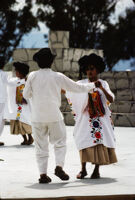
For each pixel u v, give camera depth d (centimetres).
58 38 1975
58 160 654
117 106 1734
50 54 660
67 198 549
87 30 3089
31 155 952
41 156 660
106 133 690
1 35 3095
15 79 1109
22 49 1911
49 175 729
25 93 664
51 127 657
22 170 772
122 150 1032
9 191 587
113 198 561
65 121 1742
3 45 3109
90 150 681
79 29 3072
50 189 604
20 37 3106
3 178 691
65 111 1769
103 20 3122
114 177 711
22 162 861
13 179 684
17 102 1102
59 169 650
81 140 686
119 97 1738
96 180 682
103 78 1767
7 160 883
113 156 695
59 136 660
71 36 3086
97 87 691
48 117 650
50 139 666
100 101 695
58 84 657
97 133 682
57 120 655
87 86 671
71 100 698
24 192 581
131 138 1279
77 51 1930
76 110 698
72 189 604
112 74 1753
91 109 691
